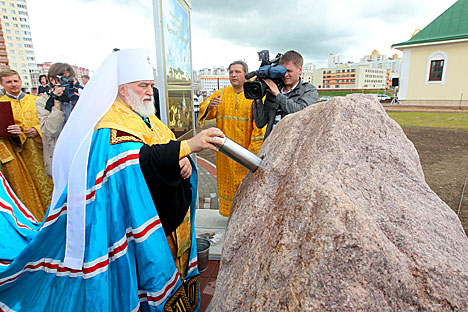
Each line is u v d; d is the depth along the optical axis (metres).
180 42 3.32
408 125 10.70
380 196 0.91
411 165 1.00
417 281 0.73
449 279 0.74
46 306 1.38
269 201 1.08
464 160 6.25
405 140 1.10
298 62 2.32
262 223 1.01
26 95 3.39
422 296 0.72
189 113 3.78
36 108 3.29
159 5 2.62
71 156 1.42
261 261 0.88
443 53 17.38
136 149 1.40
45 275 1.41
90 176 1.36
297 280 0.73
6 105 3.05
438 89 17.91
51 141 3.22
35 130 3.26
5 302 1.40
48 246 1.42
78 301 1.35
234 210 1.33
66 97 3.24
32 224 1.92
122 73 1.59
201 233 3.20
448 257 0.79
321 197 0.80
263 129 3.11
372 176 0.95
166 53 2.81
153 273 1.39
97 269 1.32
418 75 18.42
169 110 2.91
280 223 0.89
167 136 1.93
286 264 0.78
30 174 3.36
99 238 1.33
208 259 2.73
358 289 0.69
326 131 1.05
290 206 0.88
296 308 0.70
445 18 18.25
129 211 1.37
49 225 1.40
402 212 0.87
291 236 0.81
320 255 0.71
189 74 3.76
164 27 2.75
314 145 1.04
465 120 11.48
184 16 3.46
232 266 1.04
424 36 18.42
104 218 1.35
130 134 1.45
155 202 1.51
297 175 0.97
